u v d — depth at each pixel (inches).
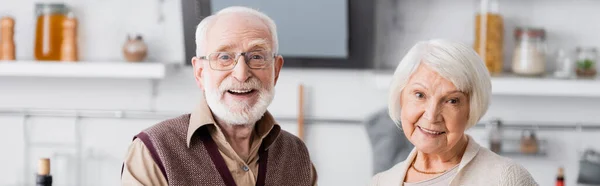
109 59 142.6
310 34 135.9
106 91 144.3
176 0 141.8
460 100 67.4
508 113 141.0
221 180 77.7
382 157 133.0
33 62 135.6
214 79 77.4
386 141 132.8
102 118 144.3
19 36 143.0
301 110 140.9
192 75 142.6
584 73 135.5
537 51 134.3
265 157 80.9
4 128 145.6
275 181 80.7
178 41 142.3
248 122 77.8
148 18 142.3
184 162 77.3
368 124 134.6
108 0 142.4
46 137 145.2
